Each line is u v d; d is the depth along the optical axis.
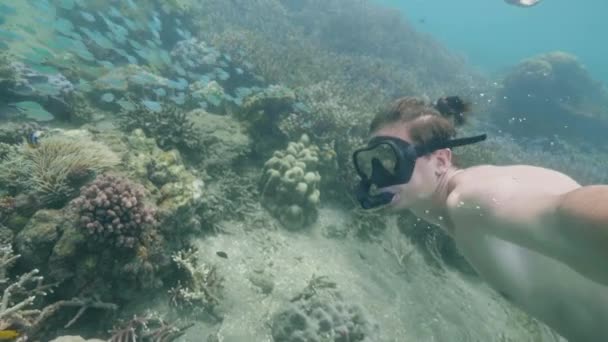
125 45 3.28
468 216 0.48
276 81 3.20
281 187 1.84
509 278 0.49
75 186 1.20
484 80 7.32
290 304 1.30
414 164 0.57
